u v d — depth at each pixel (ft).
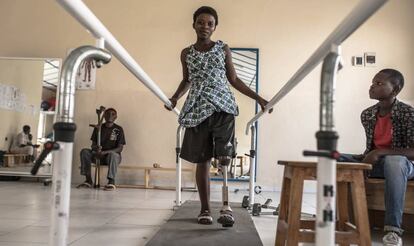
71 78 2.30
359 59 16.24
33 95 16.52
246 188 15.64
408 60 16.20
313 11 16.60
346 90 16.16
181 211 7.91
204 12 6.33
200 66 6.27
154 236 5.66
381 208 6.98
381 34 16.31
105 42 3.15
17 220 7.26
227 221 6.26
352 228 4.82
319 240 2.12
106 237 6.11
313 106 16.21
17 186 13.70
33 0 17.10
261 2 16.66
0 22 17.08
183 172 16.05
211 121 6.24
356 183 4.58
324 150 2.13
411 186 6.73
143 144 16.35
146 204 10.12
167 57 16.65
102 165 14.73
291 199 4.47
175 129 16.34
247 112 16.14
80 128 16.42
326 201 2.11
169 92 16.52
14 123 16.40
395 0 16.40
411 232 7.39
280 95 5.47
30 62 16.67
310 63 3.46
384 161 6.32
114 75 16.61
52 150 2.15
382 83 7.02
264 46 16.53
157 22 16.78
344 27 2.49
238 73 16.42
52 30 16.96
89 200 10.55
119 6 16.88
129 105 16.49
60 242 2.19
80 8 2.60
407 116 6.89
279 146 16.15
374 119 7.49
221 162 6.30
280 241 5.15
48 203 9.57
